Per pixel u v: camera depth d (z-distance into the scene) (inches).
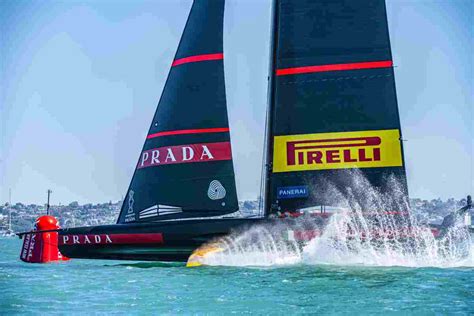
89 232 3021.7
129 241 2987.2
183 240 2960.1
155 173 3095.5
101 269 2957.7
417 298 2123.5
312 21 3097.9
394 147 3058.6
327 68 3088.1
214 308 1971.0
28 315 1886.1
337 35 3090.6
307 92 3085.6
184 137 3088.1
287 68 3095.5
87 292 2268.7
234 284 2396.7
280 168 3080.7
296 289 2281.0
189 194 3070.9
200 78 3107.8
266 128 3149.6
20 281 2549.2
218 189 3065.9
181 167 3078.2
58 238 3048.7
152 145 3115.2
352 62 3083.2
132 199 3122.5
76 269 2994.6
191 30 3132.4
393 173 3048.7
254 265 2930.6
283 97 3093.0
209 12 3129.9
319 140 3073.3
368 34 3088.1
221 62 3107.8
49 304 2052.2
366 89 3075.8
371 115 3070.9
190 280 2508.6
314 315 1876.2
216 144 3078.2
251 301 2075.5
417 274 2618.1
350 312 1913.1
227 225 2952.8
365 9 3090.6
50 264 3284.9
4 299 2140.7
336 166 3061.0
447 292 2226.9
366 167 3056.1
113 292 2261.3
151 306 2009.1
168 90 3122.5
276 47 3125.0
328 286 2338.8
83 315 1883.6
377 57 3078.2
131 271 2849.4
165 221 3006.9
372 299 2103.8
